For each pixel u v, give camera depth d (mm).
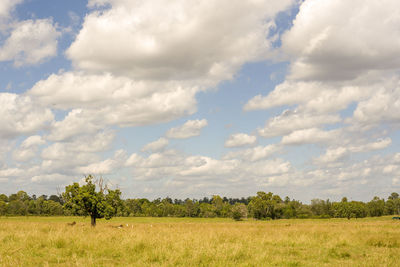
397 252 15594
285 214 134500
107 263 11711
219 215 164375
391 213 166250
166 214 158875
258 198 131000
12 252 12617
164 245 14719
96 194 41594
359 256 14828
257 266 11695
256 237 21484
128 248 14648
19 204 133875
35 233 17172
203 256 12844
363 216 144125
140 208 168375
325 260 13555
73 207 40531
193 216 160125
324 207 145125
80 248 13945
